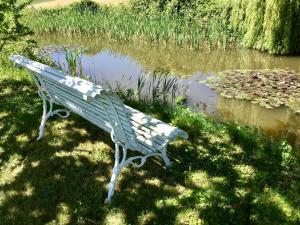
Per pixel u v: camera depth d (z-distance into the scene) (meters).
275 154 5.19
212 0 16.59
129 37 16.78
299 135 7.20
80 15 19.06
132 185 4.39
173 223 3.74
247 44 14.77
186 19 16.12
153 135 4.25
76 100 4.47
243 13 14.91
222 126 6.06
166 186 4.38
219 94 9.31
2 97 7.07
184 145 5.36
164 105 7.30
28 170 4.68
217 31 15.07
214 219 3.74
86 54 14.54
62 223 3.80
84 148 5.19
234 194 4.15
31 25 18.27
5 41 9.46
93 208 4.00
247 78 10.52
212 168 4.76
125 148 4.15
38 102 6.62
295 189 4.32
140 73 11.48
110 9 19.98
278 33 13.82
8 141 5.39
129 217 3.87
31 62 4.77
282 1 13.41
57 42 16.91
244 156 5.11
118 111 3.72
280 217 3.81
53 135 5.52
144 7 18.69
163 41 15.95
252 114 8.12
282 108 8.42
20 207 4.04
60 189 4.32
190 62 13.20
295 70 11.89
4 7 9.28
